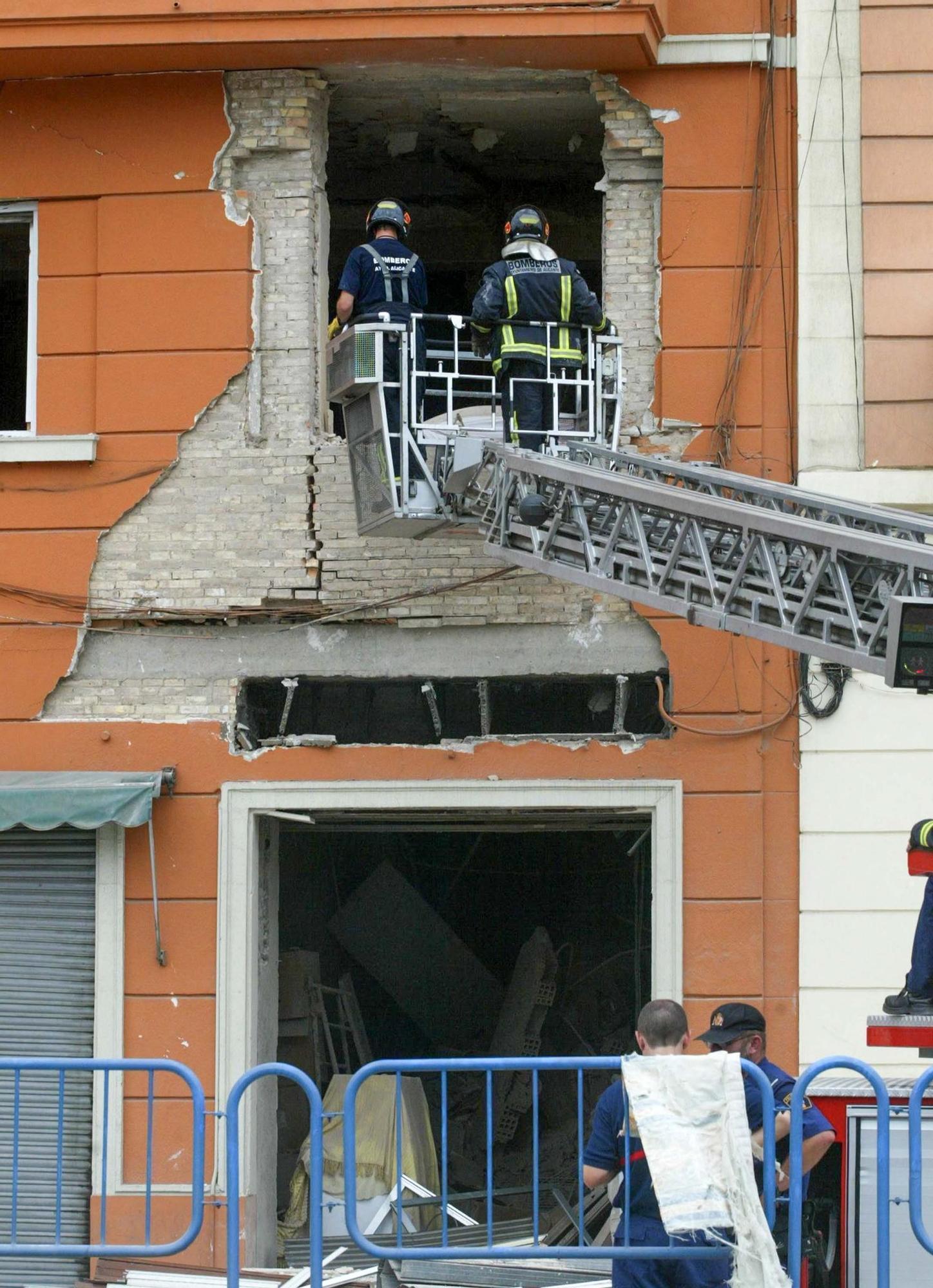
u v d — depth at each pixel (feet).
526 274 115.03
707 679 130.62
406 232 126.11
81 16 132.05
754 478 104.94
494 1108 171.12
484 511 115.65
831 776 129.29
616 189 136.98
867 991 127.54
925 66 133.08
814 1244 91.56
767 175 134.10
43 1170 130.62
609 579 102.63
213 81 138.21
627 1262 77.87
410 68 138.21
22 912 134.10
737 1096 74.95
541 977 173.68
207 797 133.28
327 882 182.50
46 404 138.21
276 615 135.85
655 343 135.13
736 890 128.77
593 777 130.72
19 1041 132.87
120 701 135.54
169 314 137.49
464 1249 78.48
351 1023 170.71
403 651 134.82
